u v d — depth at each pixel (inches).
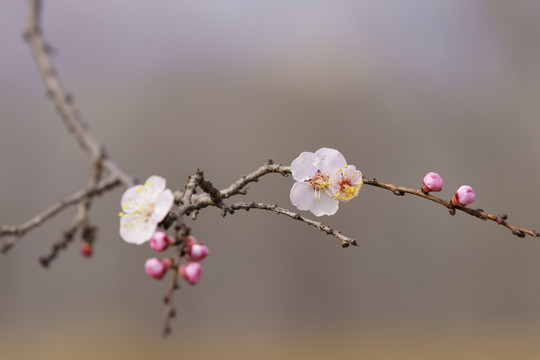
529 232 24.1
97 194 29.1
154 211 24.7
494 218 24.4
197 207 24.8
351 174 25.4
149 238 24.5
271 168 25.4
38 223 29.0
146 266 23.6
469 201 24.5
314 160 25.5
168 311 23.1
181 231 23.8
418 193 24.9
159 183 24.9
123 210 24.8
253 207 24.8
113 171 29.1
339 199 25.4
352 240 24.3
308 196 25.4
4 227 28.7
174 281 23.4
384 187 25.3
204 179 24.6
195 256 23.6
